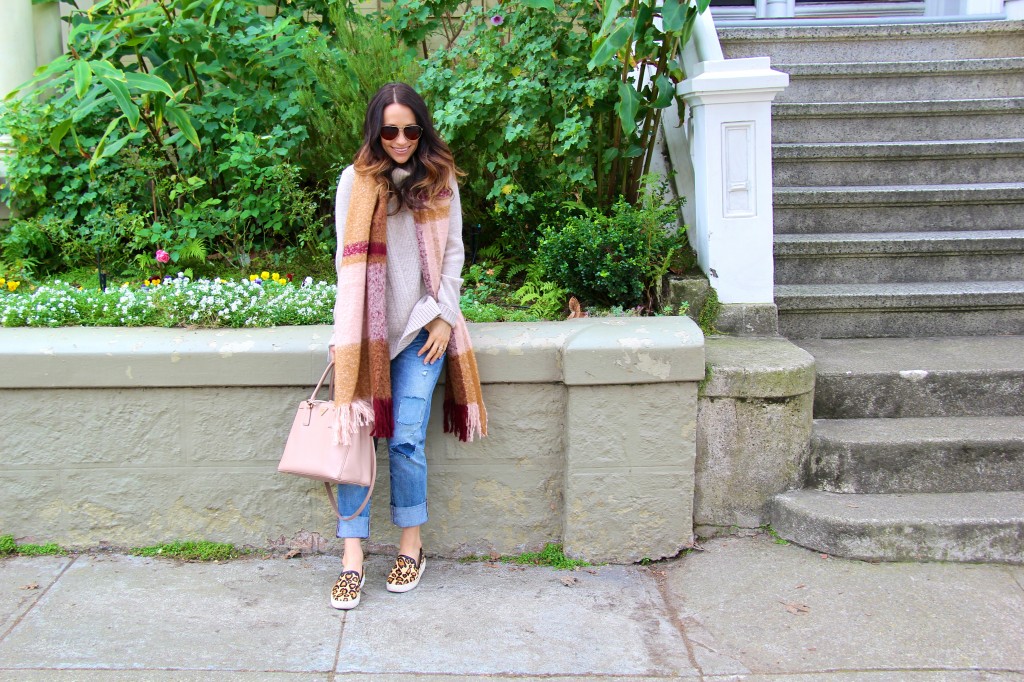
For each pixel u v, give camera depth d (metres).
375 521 3.34
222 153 4.41
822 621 2.84
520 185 4.29
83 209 4.56
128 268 4.46
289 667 2.63
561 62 4.19
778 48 5.69
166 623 2.86
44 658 2.65
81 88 4.02
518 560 3.34
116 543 3.34
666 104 4.11
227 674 2.59
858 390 3.61
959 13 6.51
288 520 3.33
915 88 5.44
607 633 2.83
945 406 3.62
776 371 3.27
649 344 3.14
